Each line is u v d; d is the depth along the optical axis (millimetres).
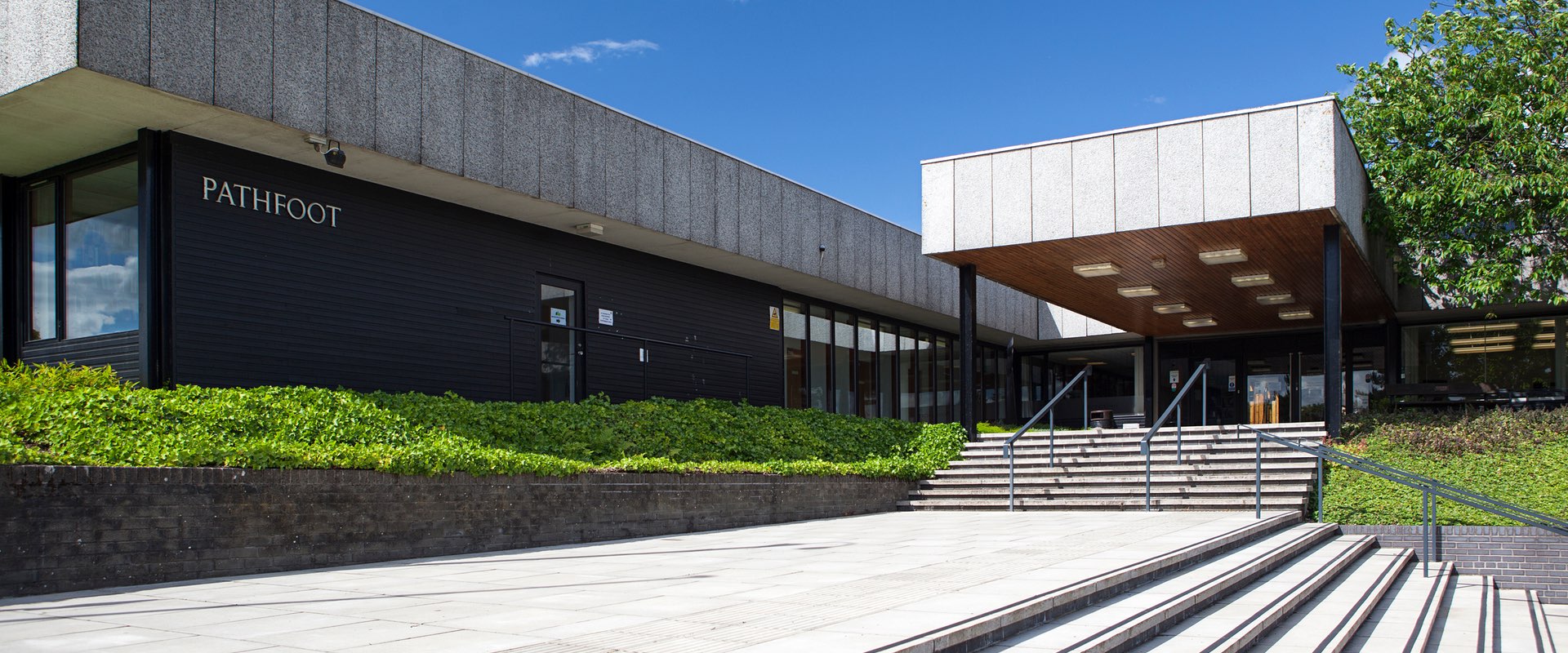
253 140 10703
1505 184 15328
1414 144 17156
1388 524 11469
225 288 10781
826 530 11242
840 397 20781
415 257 12703
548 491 9898
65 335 11312
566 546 9789
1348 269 16875
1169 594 6406
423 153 11523
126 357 10586
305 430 9508
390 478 8586
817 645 4336
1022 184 15031
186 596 6332
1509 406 17141
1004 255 15953
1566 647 8117
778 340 18859
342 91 10734
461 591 6441
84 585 6625
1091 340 26438
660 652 4250
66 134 10422
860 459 15883
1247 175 13477
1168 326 24297
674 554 8781
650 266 16203
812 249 17906
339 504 8180
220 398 9625
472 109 12133
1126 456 14789
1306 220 13664
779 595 5934
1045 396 28203
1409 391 17906
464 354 13219
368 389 12055
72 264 11320
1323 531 10828
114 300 10859
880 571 7062
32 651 4582
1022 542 8938
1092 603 6094
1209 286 18797
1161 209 13984
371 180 12180
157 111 9781
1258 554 8531
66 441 7598
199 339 10523
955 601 5531
